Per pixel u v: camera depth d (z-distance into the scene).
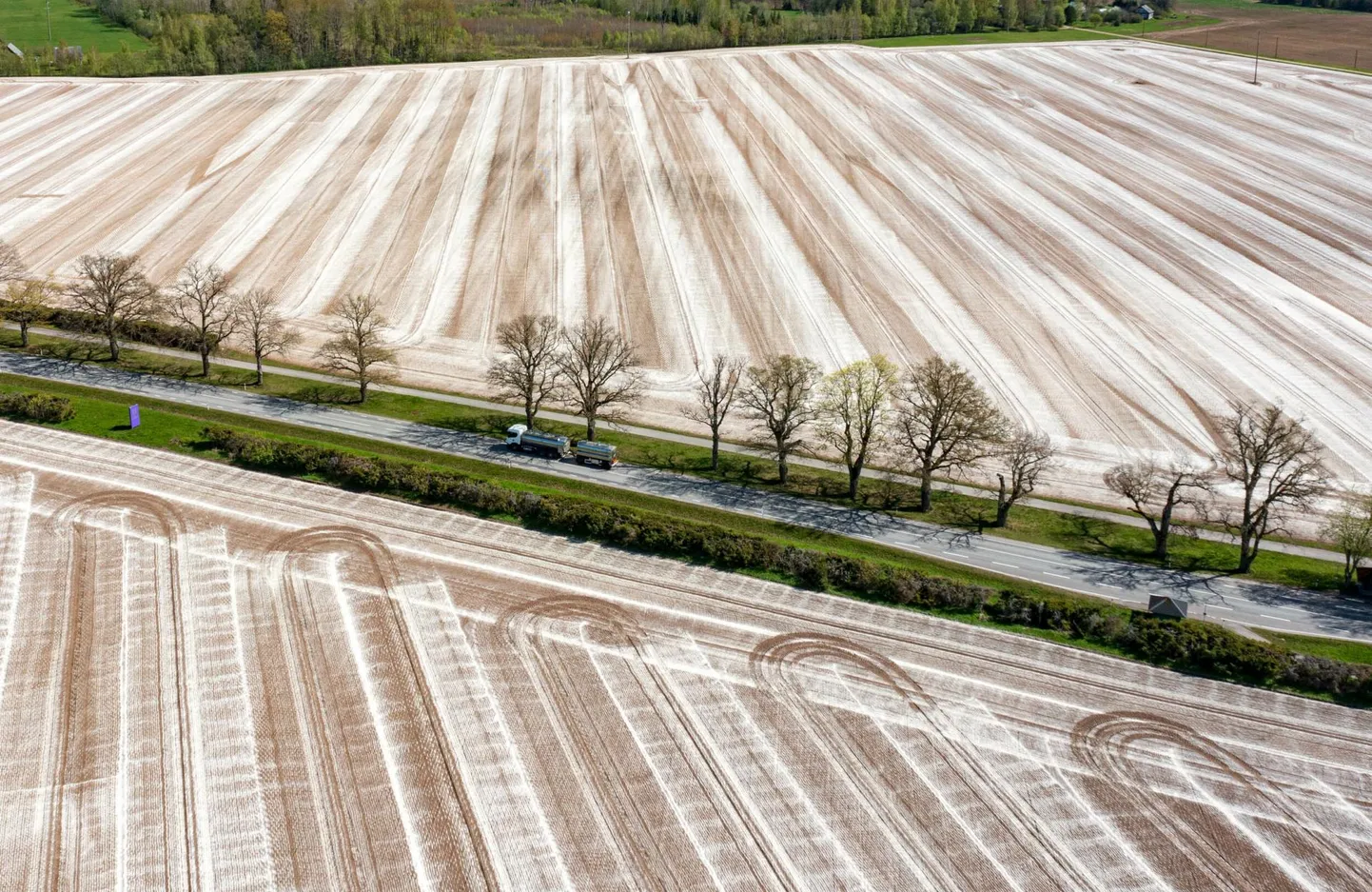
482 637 72.38
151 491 89.25
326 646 71.19
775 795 60.53
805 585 79.06
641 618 74.81
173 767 61.53
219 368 113.75
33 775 60.84
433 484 89.25
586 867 55.94
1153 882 55.53
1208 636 71.62
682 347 119.12
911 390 108.19
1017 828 58.72
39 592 75.75
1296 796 60.91
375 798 59.78
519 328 108.12
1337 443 101.62
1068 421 105.12
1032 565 82.44
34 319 121.44
